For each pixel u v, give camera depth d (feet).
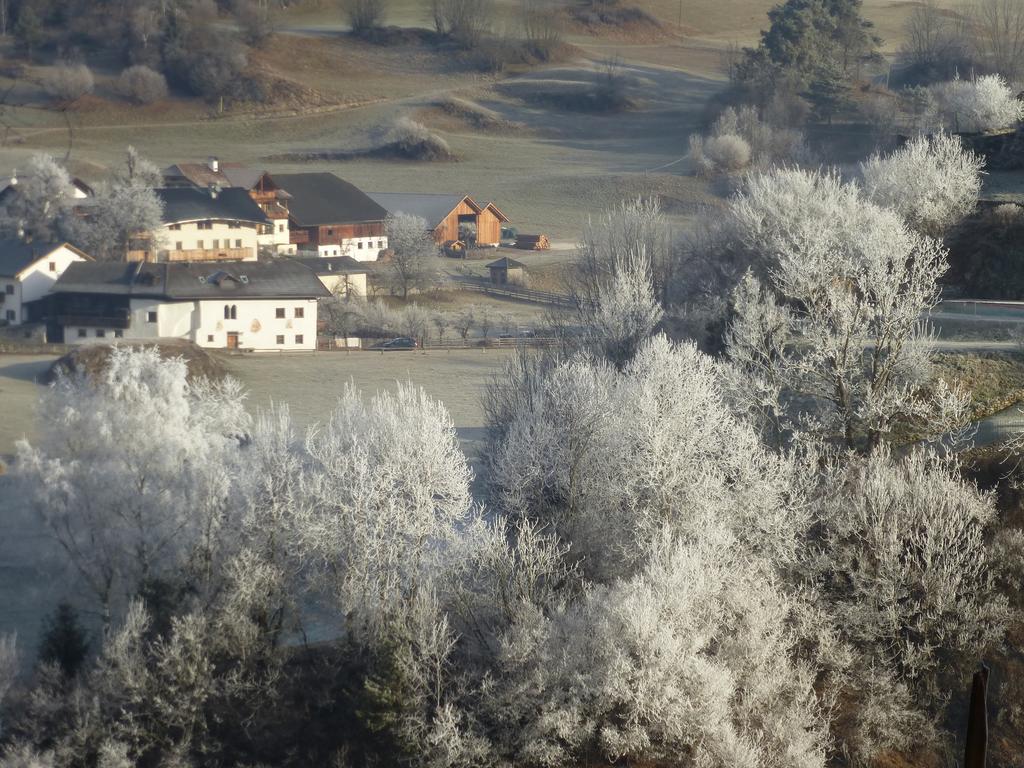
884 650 197.98
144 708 179.52
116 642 178.91
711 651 198.49
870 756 188.55
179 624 183.01
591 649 187.21
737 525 209.46
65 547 201.87
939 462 215.31
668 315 285.43
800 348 258.98
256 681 188.75
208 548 200.54
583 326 294.87
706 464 211.20
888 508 205.77
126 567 202.18
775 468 213.46
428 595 191.93
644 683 181.78
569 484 215.72
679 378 218.38
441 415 220.84
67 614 190.39
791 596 201.98
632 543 207.00
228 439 239.30
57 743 172.24
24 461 208.23
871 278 239.09
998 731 192.75
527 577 197.98
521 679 186.60
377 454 213.87
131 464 213.87
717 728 179.63
